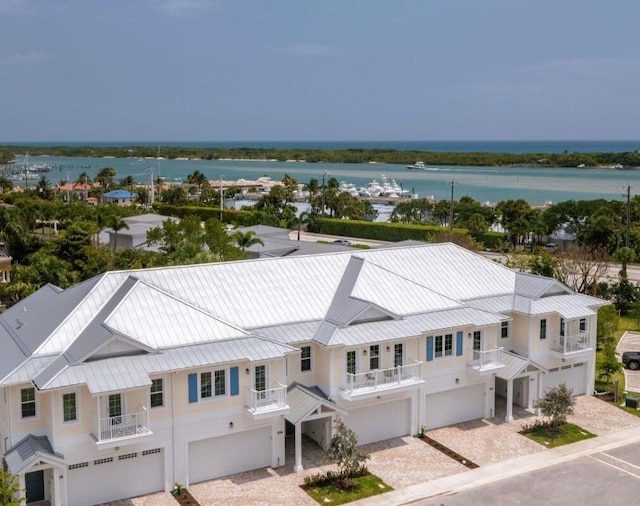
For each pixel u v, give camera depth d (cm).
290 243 7862
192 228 7088
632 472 3416
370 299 3878
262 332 3556
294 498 3131
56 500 2895
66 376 2891
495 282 4512
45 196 16625
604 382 4778
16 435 2955
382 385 3612
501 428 3969
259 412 3244
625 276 7331
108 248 8444
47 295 3856
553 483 3297
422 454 3619
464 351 3991
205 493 3169
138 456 3109
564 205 10831
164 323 3328
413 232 10938
